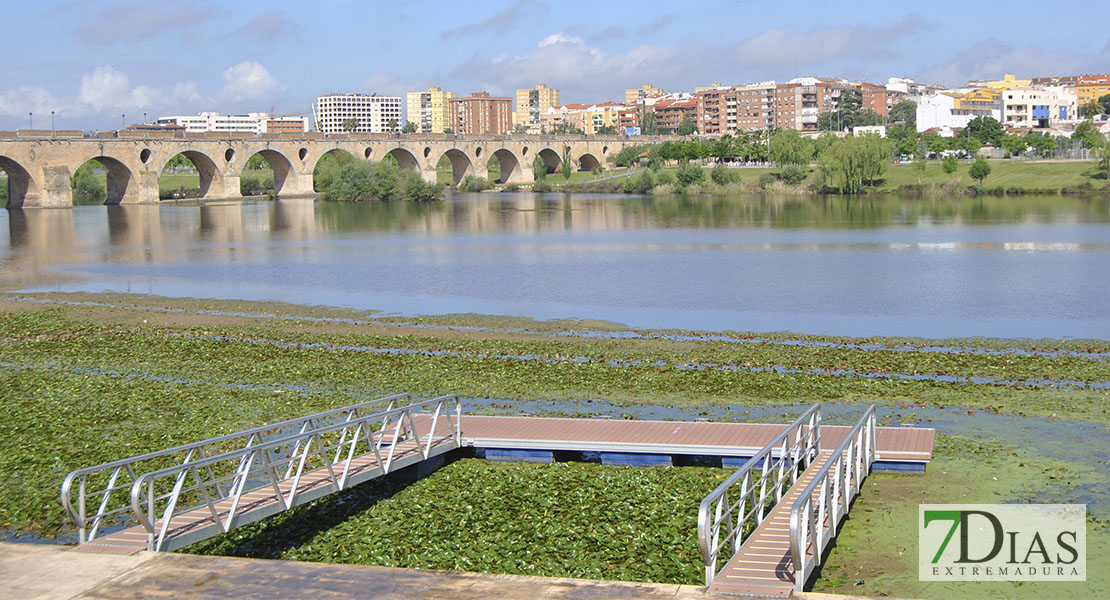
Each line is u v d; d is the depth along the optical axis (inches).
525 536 924.0
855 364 1582.2
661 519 960.3
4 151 5895.7
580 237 3882.9
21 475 1118.4
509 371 1589.6
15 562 745.6
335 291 2568.9
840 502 938.7
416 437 1118.4
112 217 5383.9
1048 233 3636.8
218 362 1711.4
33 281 2856.8
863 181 6988.2
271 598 666.8
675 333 1889.8
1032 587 803.4
